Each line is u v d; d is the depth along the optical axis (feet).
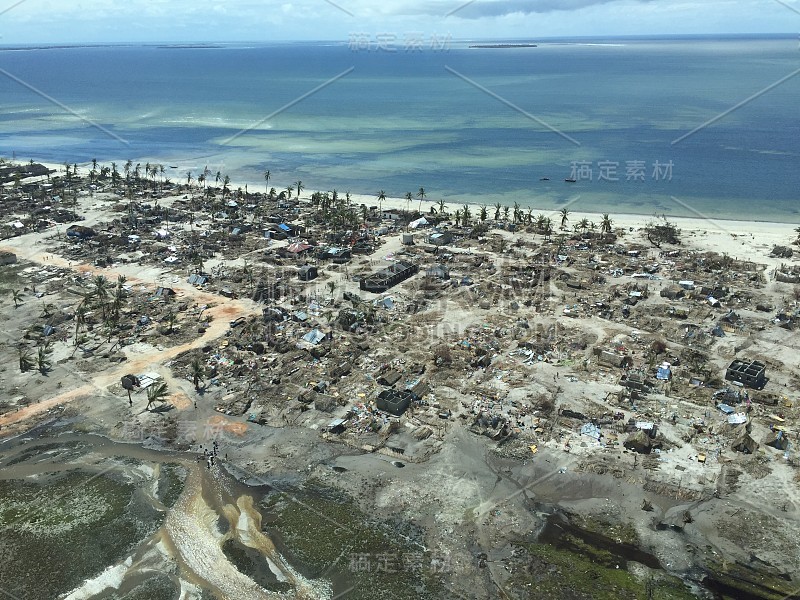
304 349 394.32
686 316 436.35
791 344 395.75
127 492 280.31
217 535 254.88
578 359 380.78
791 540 243.60
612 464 288.10
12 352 399.85
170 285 507.71
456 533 252.42
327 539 251.19
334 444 308.40
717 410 325.62
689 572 231.91
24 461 302.25
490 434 309.63
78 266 552.41
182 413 336.08
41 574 238.27
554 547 245.04
